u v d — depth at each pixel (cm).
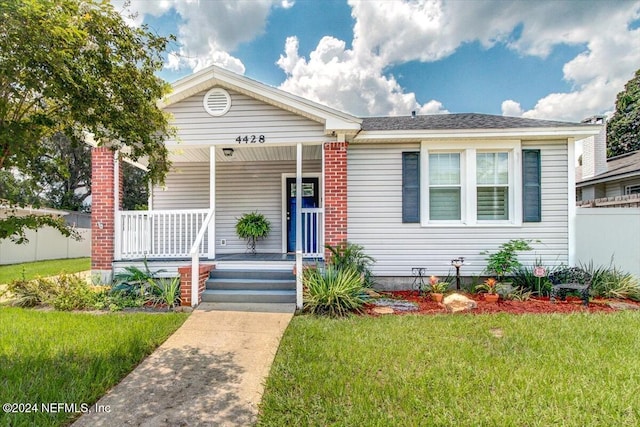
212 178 749
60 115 347
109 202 730
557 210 760
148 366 380
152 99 390
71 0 292
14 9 249
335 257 691
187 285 616
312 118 732
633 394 307
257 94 727
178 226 983
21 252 1559
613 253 777
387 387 321
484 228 762
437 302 660
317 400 303
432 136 739
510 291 678
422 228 770
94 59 316
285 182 1002
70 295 623
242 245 997
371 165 780
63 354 390
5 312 580
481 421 270
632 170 1160
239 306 611
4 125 308
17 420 268
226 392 326
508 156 768
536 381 331
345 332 473
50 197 2489
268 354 411
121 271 729
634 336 447
